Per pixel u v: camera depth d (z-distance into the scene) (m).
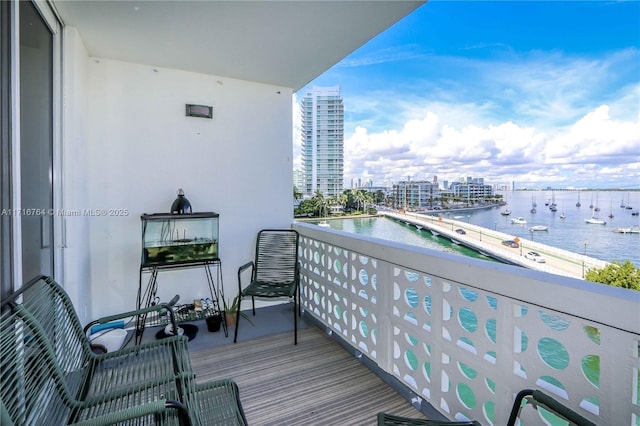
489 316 1.50
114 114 2.95
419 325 1.91
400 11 2.17
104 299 2.96
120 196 3.00
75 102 2.33
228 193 3.45
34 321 1.25
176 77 3.18
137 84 3.03
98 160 2.90
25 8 1.68
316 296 3.23
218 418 1.27
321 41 2.59
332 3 2.07
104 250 2.95
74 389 1.45
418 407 1.95
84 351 1.63
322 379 2.26
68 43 2.28
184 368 1.59
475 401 1.58
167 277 3.22
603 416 1.10
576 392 1.18
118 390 1.41
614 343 1.06
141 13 2.17
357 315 2.52
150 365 1.62
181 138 3.22
